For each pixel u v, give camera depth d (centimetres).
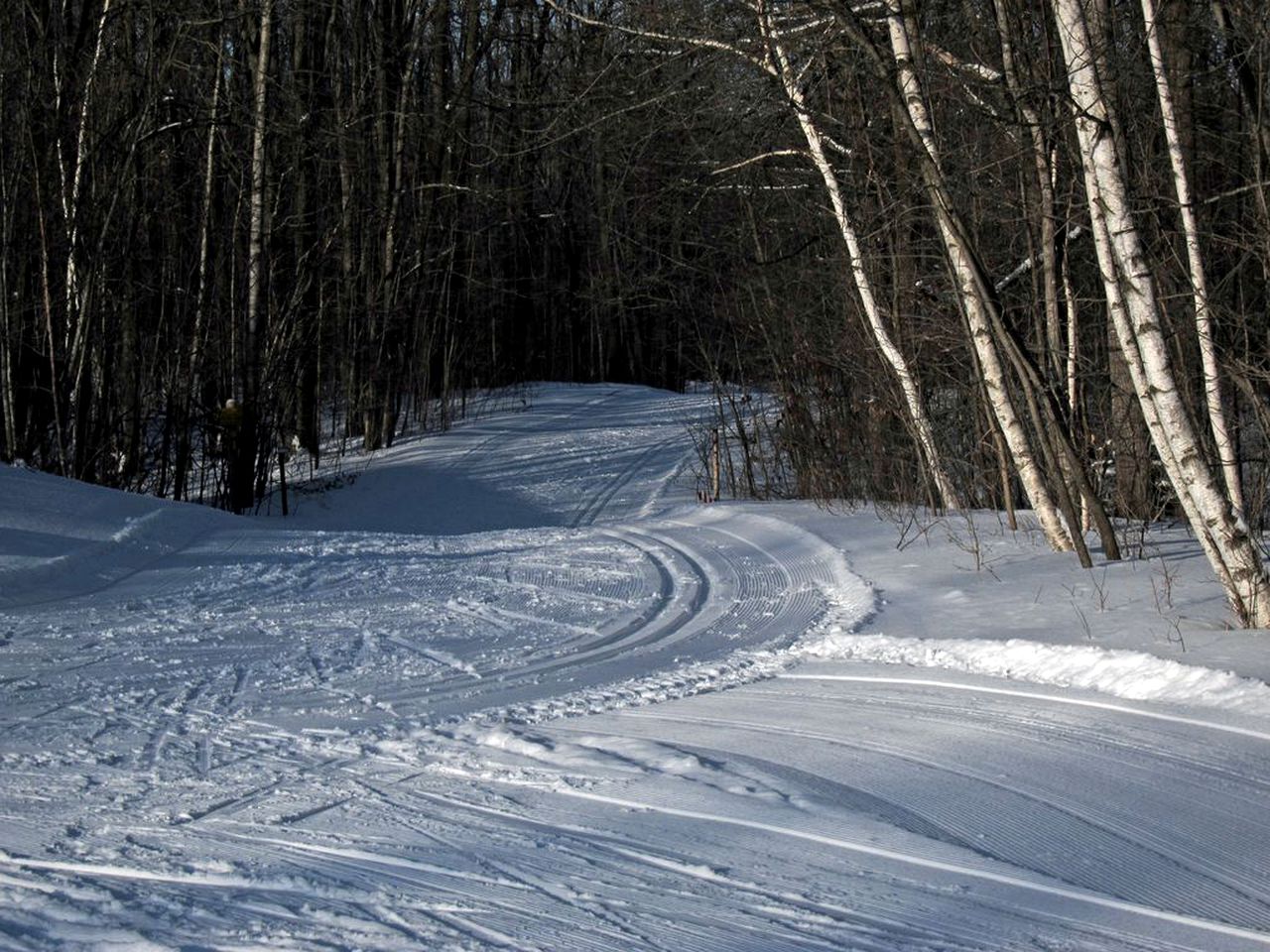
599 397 4372
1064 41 981
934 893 494
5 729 787
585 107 2088
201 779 671
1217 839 555
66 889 499
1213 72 1515
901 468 2097
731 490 2761
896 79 1338
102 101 2319
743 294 2730
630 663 1014
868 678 909
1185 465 946
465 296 4200
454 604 1309
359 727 796
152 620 1190
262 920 464
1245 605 941
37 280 2383
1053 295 1545
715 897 489
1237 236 1430
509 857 538
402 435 3600
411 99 3284
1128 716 765
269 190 2748
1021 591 1181
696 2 1745
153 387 2661
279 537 1752
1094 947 445
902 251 1848
